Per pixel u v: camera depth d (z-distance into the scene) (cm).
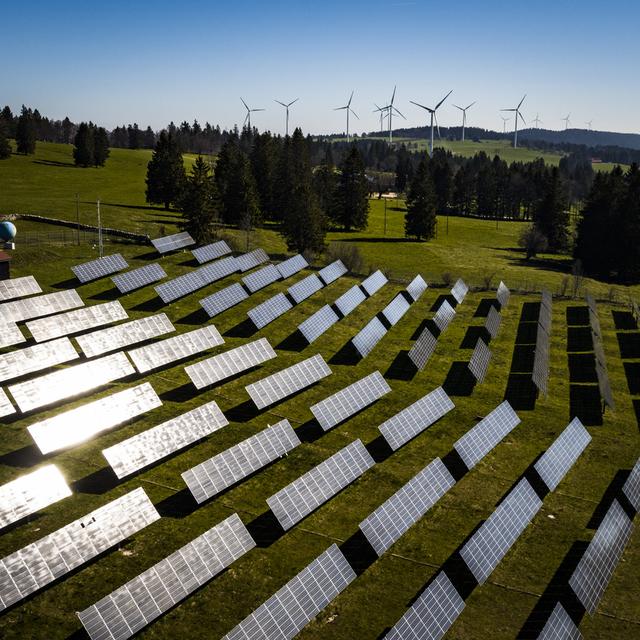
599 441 4256
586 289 8819
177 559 2602
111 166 17912
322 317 5706
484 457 3922
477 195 19925
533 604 2738
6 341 4347
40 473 2948
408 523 3119
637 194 10950
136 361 4409
